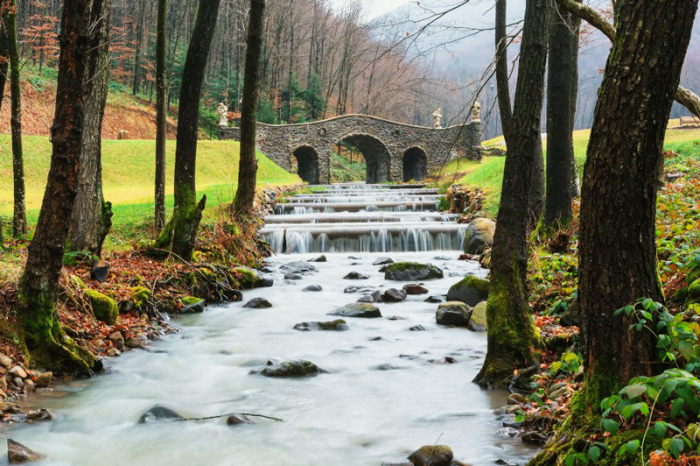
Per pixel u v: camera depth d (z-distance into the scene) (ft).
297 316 37.83
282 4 205.57
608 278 13.96
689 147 71.82
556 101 43.42
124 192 96.94
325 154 180.65
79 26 22.84
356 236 72.79
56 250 24.90
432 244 72.79
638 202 13.67
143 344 30.53
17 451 17.51
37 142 110.63
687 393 11.78
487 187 88.63
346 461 17.35
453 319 34.71
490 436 18.57
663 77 13.08
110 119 177.06
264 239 71.26
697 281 21.12
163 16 53.47
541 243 42.68
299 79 254.88
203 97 211.41
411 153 198.90
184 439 19.13
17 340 24.25
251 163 62.80
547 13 23.08
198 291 42.09
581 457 13.16
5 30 44.14
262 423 20.34
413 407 21.50
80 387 24.00
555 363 18.20
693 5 12.91
